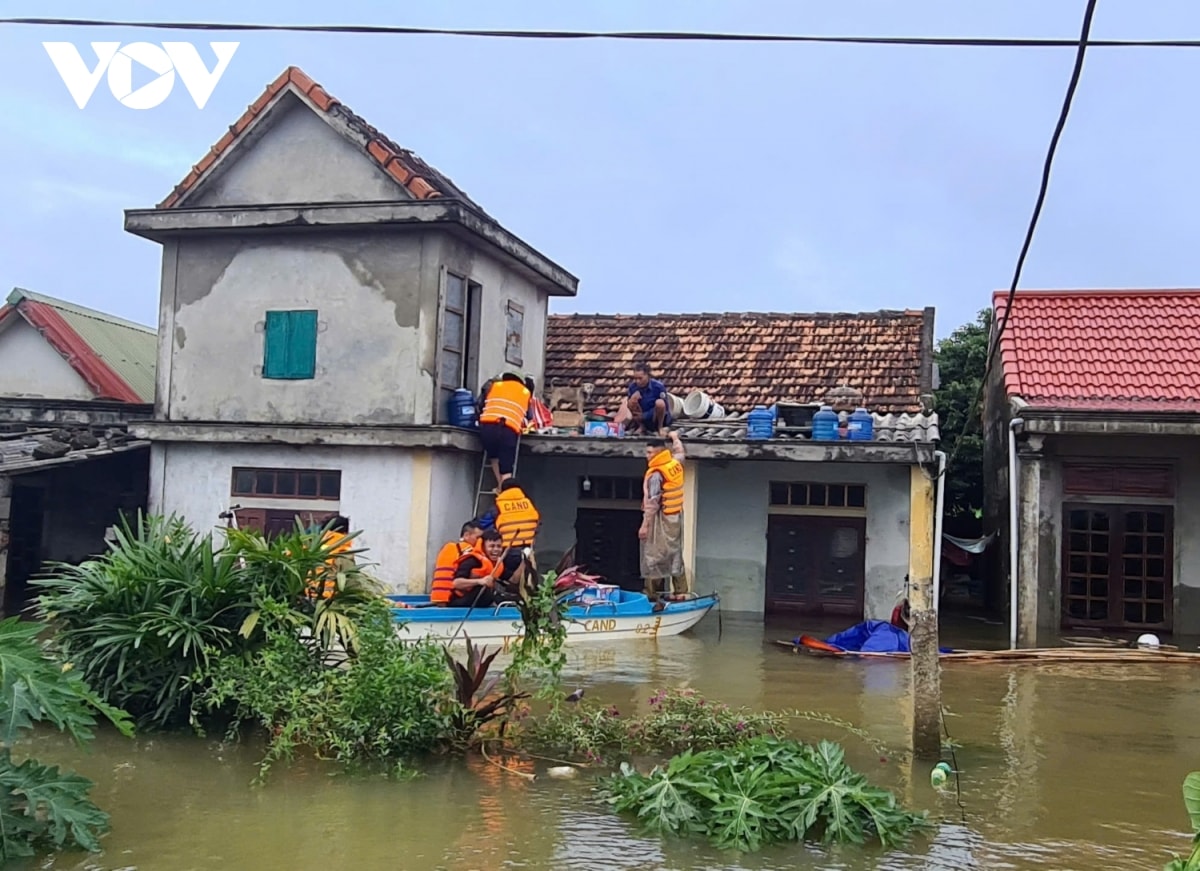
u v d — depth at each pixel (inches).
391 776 314.0
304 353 604.7
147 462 684.7
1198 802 219.5
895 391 724.7
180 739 352.5
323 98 597.9
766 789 276.1
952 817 287.4
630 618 566.3
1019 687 467.5
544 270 706.8
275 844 257.1
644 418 655.8
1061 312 698.2
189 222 602.9
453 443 581.9
